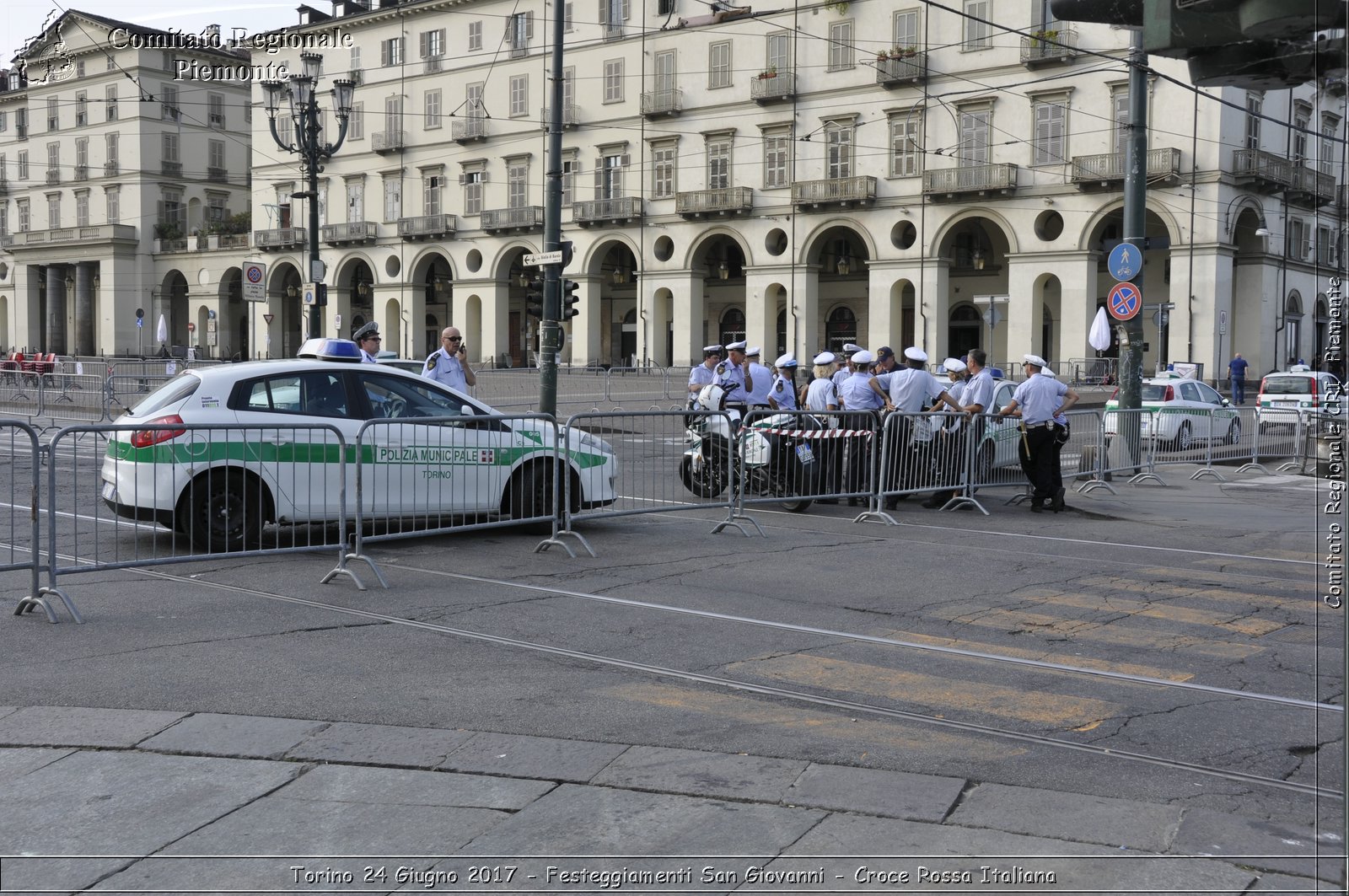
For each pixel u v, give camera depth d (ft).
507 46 181.68
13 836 13.65
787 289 160.35
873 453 41.96
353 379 33.24
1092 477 58.80
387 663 21.17
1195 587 29.73
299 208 208.44
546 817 14.14
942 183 145.07
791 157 158.40
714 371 58.08
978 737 17.54
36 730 17.13
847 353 54.39
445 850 13.23
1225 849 13.26
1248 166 132.16
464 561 31.96
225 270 219.00
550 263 65.98
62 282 246.27
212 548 30.04
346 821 14.03
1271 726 18.35
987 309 124.26
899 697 19.54
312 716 17.98
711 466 40.42
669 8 167.22
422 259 194.59
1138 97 59.82
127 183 225.76
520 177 182.50
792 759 16.20
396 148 193.36
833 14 153.38
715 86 164.04
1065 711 18.95
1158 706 19.34
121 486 29.25
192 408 31.07
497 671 20.71
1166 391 82.12
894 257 151.43
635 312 191.62
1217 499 51.60
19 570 26.48
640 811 14.32
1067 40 137.59
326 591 27.68
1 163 246.06
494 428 34.35
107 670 20.47
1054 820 14.07
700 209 163.84
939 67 146.10
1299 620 26.02
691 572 30.68
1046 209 140.67
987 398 47.52
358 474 28.68
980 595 28.27
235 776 15.46
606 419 37.17
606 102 173.78
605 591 28.07
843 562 32.63
